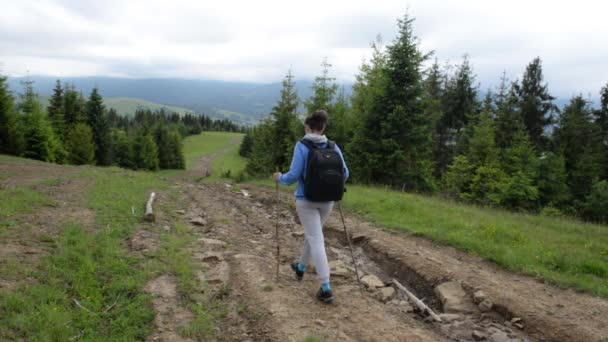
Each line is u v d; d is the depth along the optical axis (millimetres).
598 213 21391
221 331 3828
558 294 5062
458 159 25297
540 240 7598
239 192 13234
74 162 42000
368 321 4145
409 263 6148
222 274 5211
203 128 169500
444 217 9164
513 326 4398
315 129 4348
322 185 4113
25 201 7551
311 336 3652
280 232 8109
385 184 19109
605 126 31875
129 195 9758
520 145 24859
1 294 3680
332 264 6184
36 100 37062
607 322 4262
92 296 4152
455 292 5152
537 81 32938
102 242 5758
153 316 3953
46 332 3332
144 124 60906
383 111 18797
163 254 5676
